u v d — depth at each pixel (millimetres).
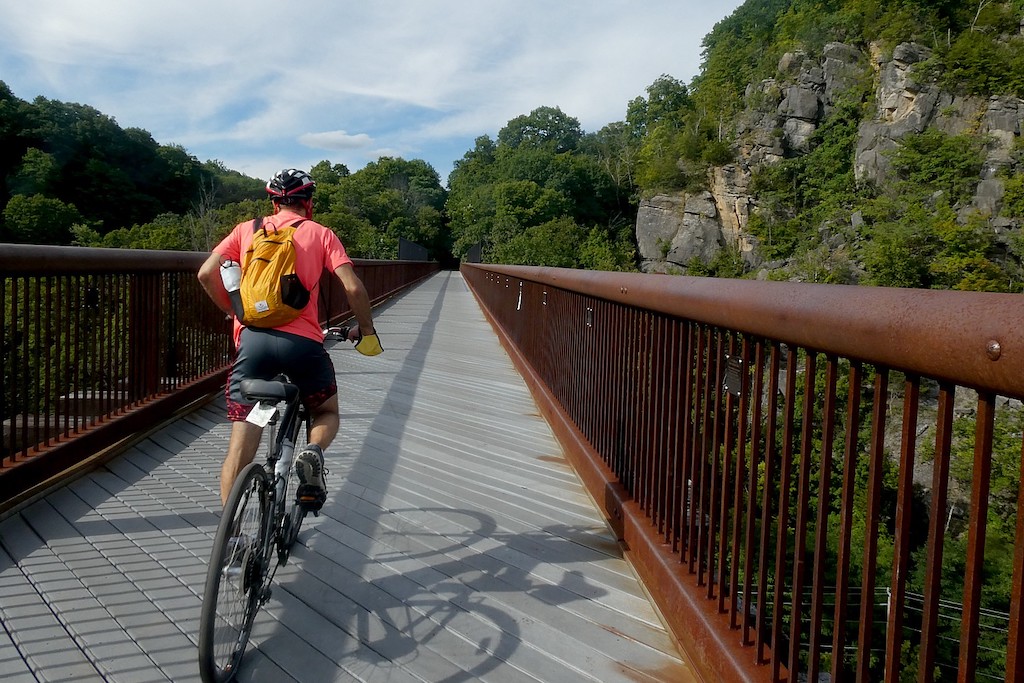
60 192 100688
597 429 4301
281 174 2814
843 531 1531
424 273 46312
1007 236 67562
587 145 138250
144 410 4973
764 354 2033
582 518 3809
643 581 2967
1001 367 963
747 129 98625
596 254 88938
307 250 2695
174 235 70375
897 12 89312
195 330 6152
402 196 139250
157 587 2848
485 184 131500
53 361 4016
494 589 2941
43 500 3758
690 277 2660
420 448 5113
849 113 91562
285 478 2543
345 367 8672
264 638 2506
